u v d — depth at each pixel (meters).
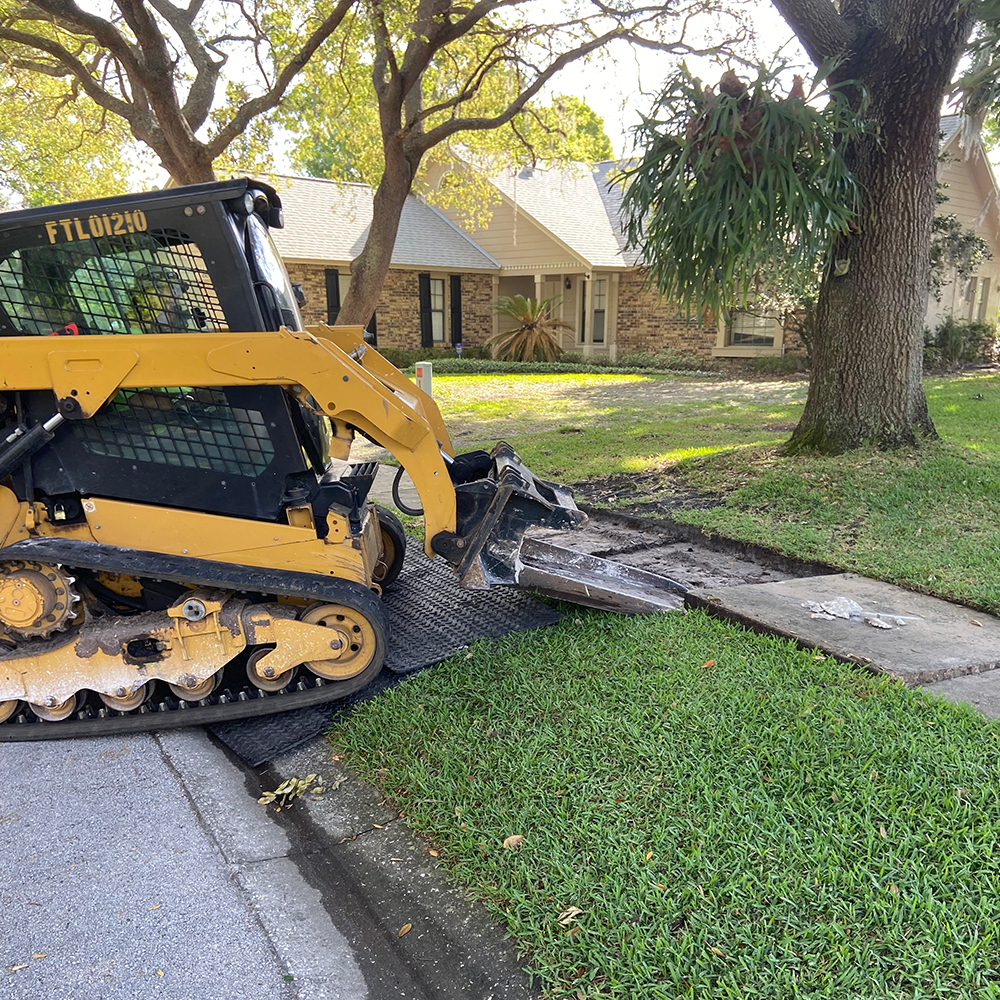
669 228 5.59
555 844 2.28
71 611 3.08
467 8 10.28
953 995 1.73
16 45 11.57
